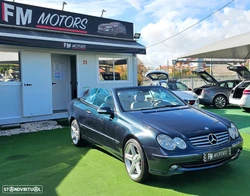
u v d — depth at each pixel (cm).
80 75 1013
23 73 867
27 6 851
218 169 424
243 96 1059
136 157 389
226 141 380
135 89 518
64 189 373
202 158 350
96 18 1033
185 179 388
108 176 414
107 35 1070
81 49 905
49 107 938
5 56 836
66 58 1088
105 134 475
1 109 834
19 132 761
